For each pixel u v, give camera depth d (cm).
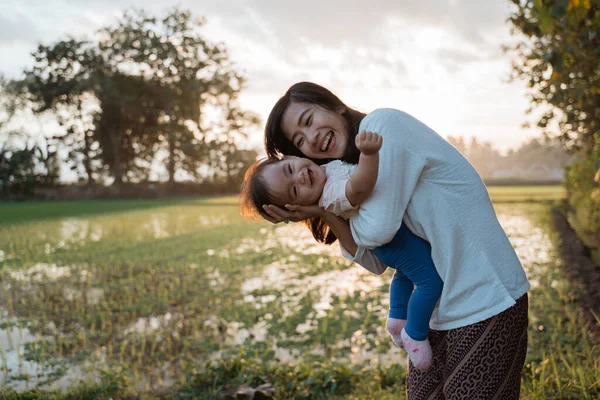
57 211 3222
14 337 731
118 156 5606
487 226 237
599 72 770
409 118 242
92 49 5488
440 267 237
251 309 806
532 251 1270
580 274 954
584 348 529
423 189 236
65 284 1067
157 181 5916
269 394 475
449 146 242
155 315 805
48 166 5425
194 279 1059
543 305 750
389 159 229
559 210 2272
